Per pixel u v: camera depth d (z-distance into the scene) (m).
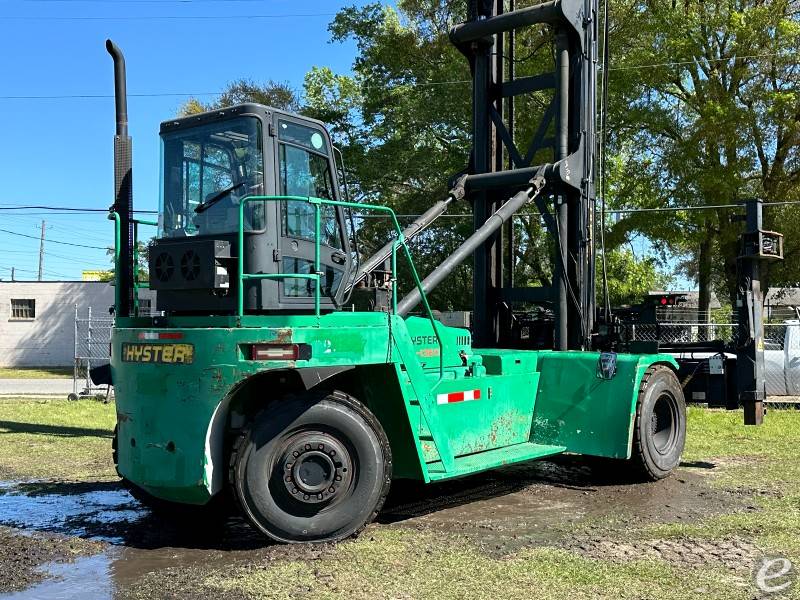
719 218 26.44
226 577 4.82
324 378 5.42
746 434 10.47
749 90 26.03
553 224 9.10
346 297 6.41
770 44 25.42
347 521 5.54
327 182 6.29
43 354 33.75
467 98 24.97
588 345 9.03
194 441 5.32
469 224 25.09
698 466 8.51
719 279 39.16
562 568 4.94
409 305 7.29
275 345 5.27
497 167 9.98
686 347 9.43
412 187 27.05
